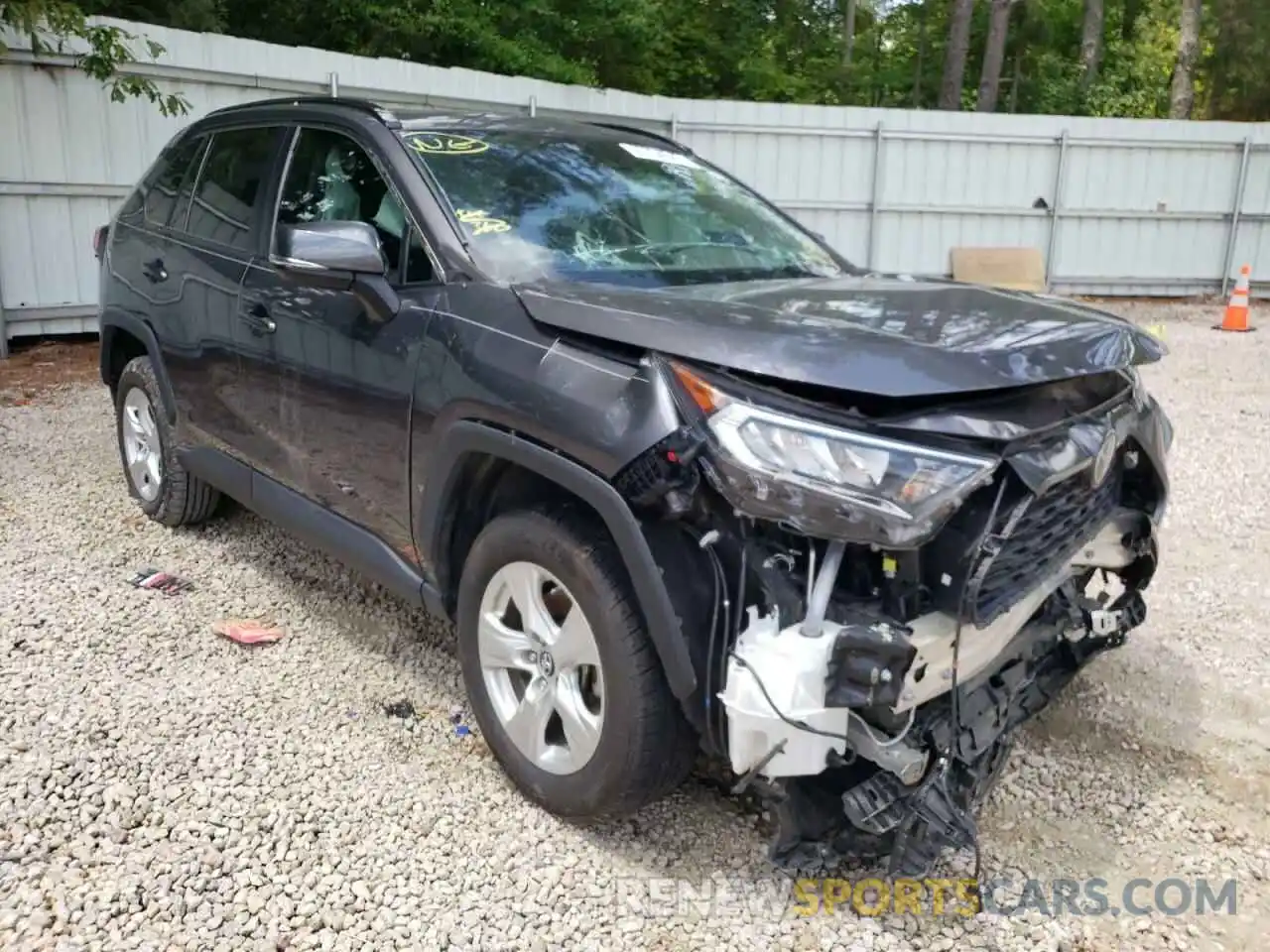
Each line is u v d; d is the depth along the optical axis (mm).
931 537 2281
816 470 2309
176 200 4828
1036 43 32406
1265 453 7145
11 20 8070
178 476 4898
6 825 2863
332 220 3654
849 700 2297
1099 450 2621
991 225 15133
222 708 3521
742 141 14312
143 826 2904
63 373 8609
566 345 2787
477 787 3152
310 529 3848
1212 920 2713
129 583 4504
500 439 2838
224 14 14867
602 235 3531
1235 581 4941
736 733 2393
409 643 4066
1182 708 3773
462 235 3311
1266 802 3227
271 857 2812
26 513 5316
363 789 3117
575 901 2701
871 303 2928
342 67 10453
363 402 3402
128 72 9070
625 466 2512
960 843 2531
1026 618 2859
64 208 9305
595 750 2779
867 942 2596
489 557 3018
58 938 2484
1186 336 12453
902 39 33000
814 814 2645
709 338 2539
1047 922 2689
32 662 3756
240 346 4086
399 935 2561
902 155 14688
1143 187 15219
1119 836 3055
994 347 2521
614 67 20281
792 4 28234
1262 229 15477
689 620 2504
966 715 2682
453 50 16672
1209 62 29641
